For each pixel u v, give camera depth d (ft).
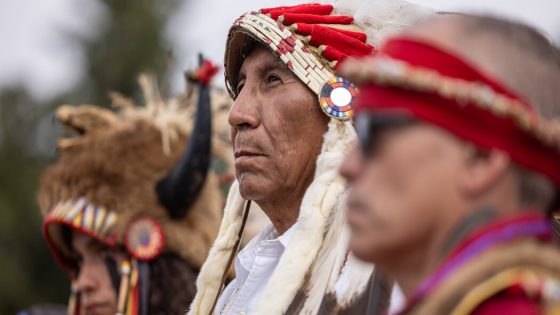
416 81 6.24
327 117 11.10
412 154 6.33
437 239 6.42
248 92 11.45
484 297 6.03
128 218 16.96
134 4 53.21
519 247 6.19
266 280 10.83
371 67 6.41
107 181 17.17
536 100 6.48
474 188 6.29
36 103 52.70
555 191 6.59
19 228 47.91
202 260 17.06
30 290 46.80
